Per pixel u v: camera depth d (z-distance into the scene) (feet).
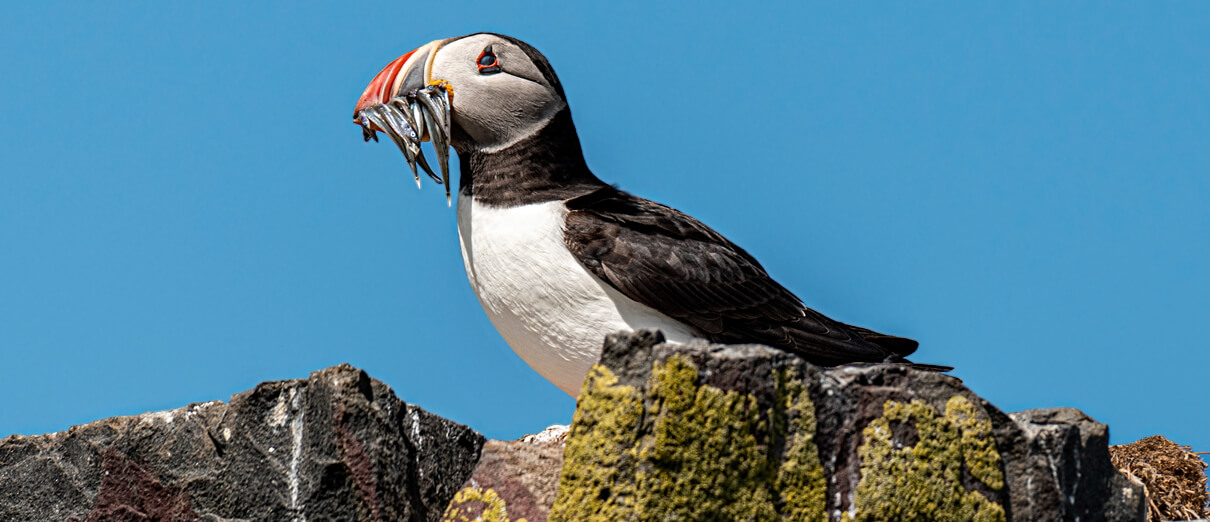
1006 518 22.47
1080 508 23.39
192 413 25.94
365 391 24.73
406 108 31.89
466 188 32.17
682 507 20.35
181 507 25.25
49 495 26.48
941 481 21.90
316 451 24.49
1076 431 23.47
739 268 31.45
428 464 25.34
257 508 24.64
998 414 23.00
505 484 23.20
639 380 20.99
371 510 24.06
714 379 20.97
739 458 20.76
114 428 26.23
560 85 32.81
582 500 20.56
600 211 30.86
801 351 31.81
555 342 30.48
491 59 31.91
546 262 30.12
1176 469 32.24
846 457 21.75
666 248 30.55
